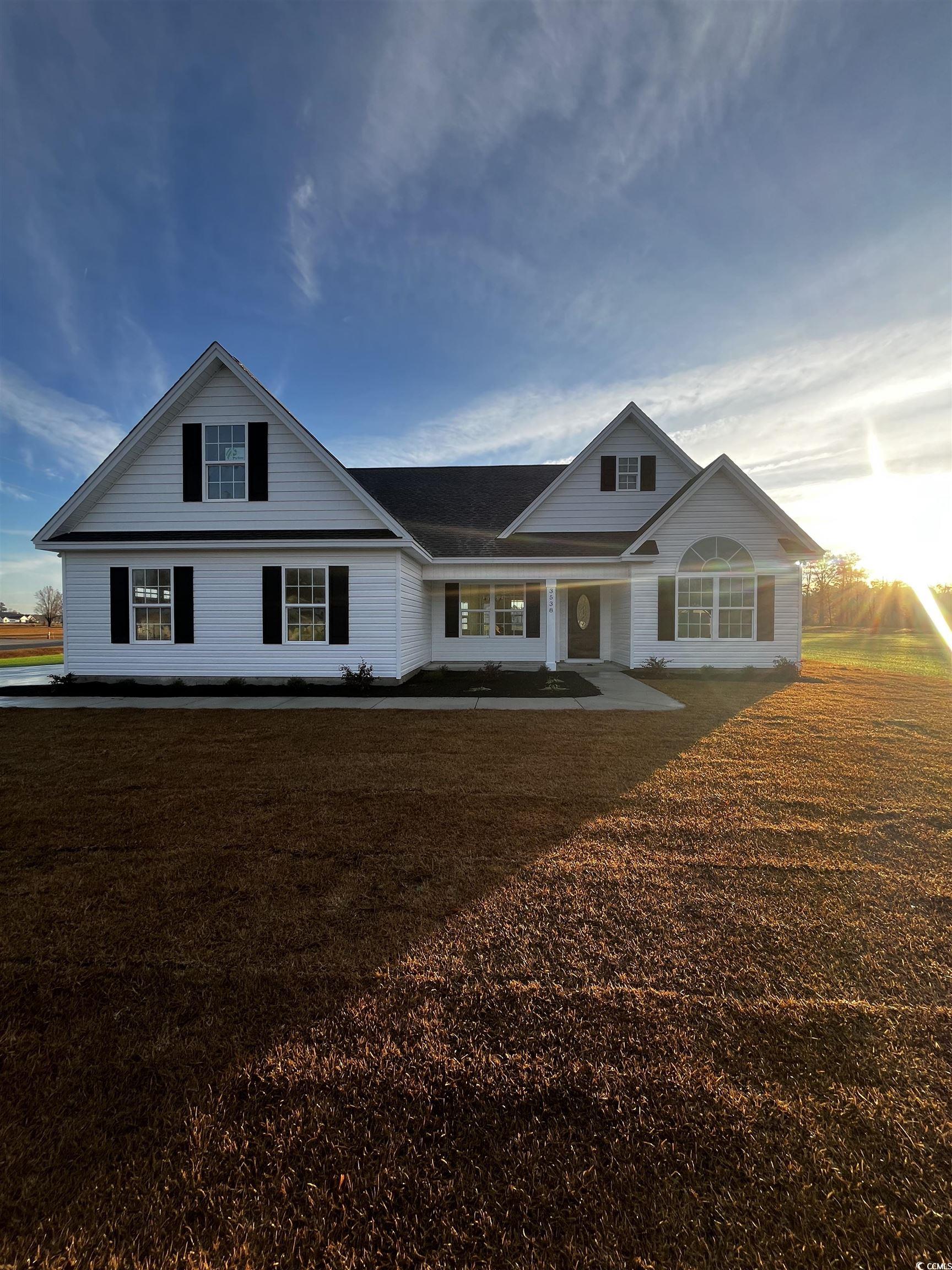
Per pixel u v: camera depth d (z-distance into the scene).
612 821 4.52
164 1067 2.12
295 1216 1.61
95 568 13.11
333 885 3.51
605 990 2.53
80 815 4.71
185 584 13.00
